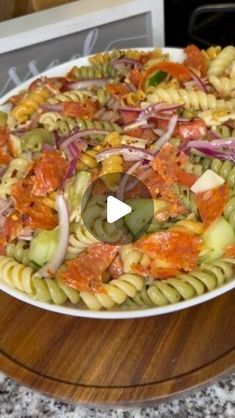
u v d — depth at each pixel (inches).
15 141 15.6
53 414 12.1
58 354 12.4
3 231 13.6
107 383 11.8
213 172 13.9
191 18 22.6
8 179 14.3
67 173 14.3
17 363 12.3
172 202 13.4
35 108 16.6
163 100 16.0
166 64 17.0
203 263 12.6
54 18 18.6
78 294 12.3
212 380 11.8
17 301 13.3
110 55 18.0
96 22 18.9
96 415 12.0
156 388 11.6
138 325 12.6
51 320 12.9
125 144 14.6
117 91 16.6
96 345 12.4
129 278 12.3
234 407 11.9
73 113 16.0
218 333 12.4
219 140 14.5
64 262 12.9
